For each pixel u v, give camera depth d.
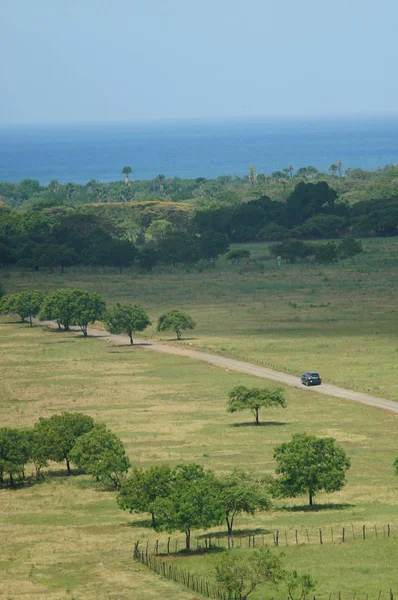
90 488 109.56
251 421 135.62
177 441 125.44
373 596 69.06
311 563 76.94
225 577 68.88
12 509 100.69
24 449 113.56
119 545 86.44
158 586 73.81
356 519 90.12
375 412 136.88
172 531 83.69
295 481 96.19
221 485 88.50
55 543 87.31
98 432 112.75
